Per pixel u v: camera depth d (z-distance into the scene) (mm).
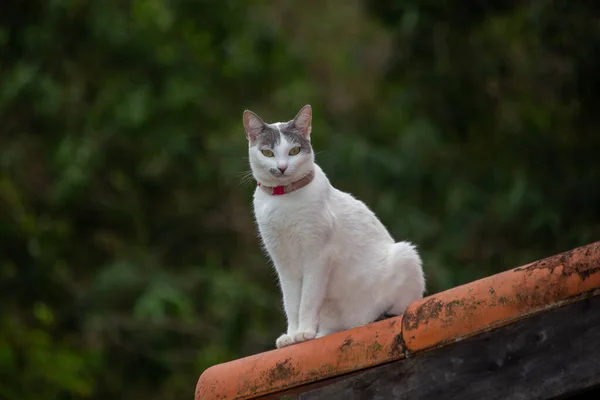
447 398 4938
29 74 15961
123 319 16016
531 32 15516
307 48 18406
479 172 16031
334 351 5340
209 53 17672
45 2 16422
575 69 14359
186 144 16531
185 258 17125
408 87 15859
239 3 17891
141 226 17062
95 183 16672
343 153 15750
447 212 15844
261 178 6504
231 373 5742
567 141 15430
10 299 15297
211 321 16188
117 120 16234
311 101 17250
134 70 16906
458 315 4879
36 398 14406
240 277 16047
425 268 14695
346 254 6227
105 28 16516
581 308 4586
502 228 15367
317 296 6137
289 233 6203
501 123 15812
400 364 5141
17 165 16391
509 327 4777
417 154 15859
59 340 15906
